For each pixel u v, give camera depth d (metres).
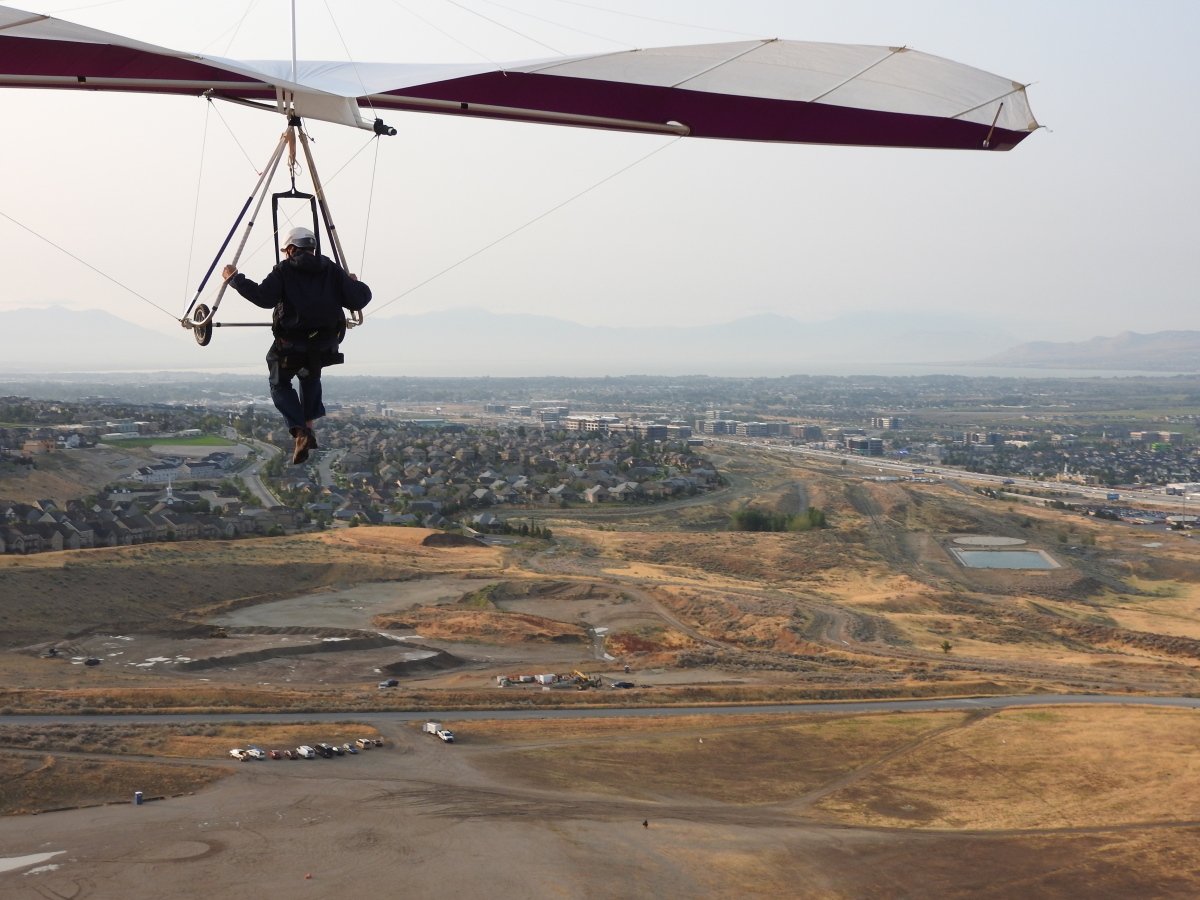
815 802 55.50
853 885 42.84
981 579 155.12
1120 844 48.59
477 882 40.50
